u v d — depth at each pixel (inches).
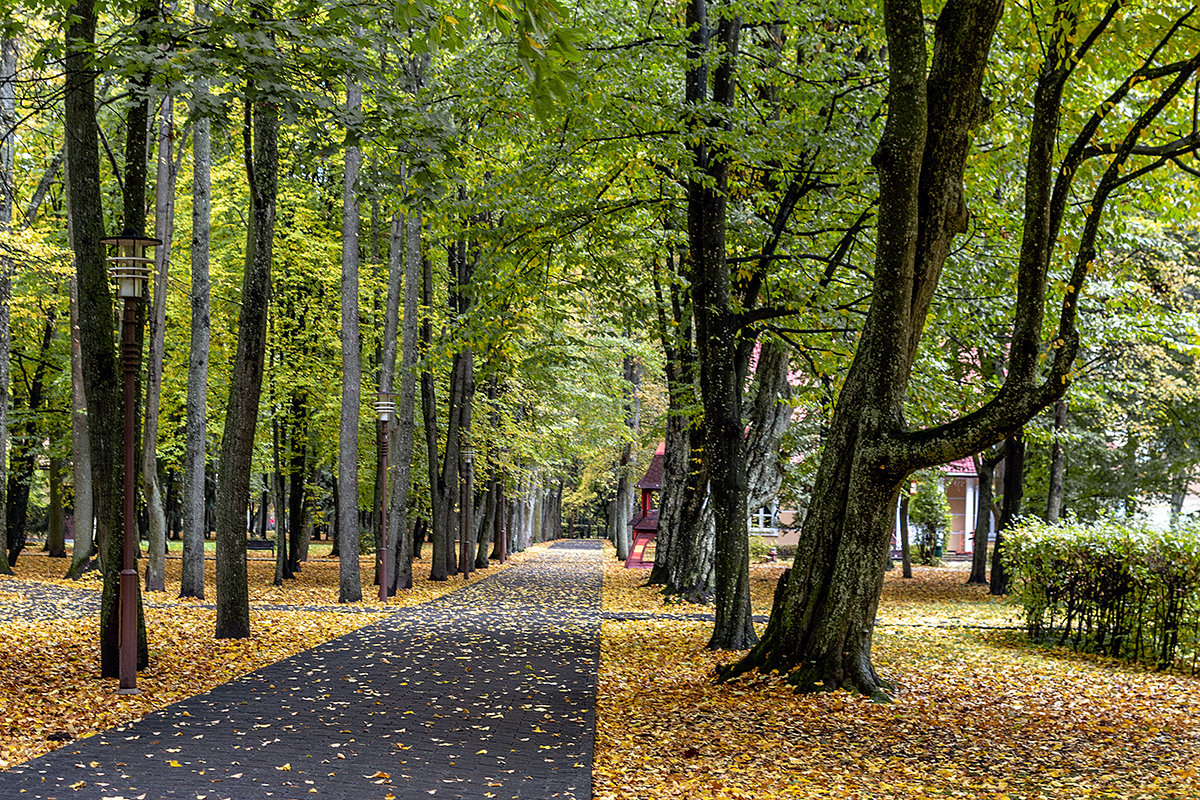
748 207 615.5
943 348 689.0
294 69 360.5
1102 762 311.0
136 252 397.7
